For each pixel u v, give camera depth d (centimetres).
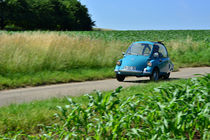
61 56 1302
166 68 1212
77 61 1370
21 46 1255
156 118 428
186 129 418
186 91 474
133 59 1144
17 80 1023
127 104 449
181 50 2278
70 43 1466
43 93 859
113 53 1586
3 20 8700
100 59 1464
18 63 1134
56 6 9650
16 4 8581
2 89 941
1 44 1202
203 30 7125
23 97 793
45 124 493
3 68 1105
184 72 1498
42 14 9125
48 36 1530
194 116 403
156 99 463
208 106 430
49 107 575
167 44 2583
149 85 852
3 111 543
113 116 424
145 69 1105
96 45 1572
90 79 1206
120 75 1173
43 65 1222
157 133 367
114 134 375
